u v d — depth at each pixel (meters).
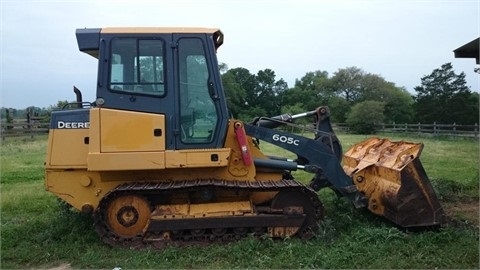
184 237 6.01
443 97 48.44
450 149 20.41
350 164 8.03
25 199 9.05
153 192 6.04
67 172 6.34
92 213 6.39
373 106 40.41
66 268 5.36
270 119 7.05
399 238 5.84
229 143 6.49
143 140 6.00
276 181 6.47
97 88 6.08
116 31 6.14
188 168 6.30
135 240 5.96
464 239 5.87
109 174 6.30
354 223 6.66
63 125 6.34
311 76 67.50
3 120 26.48
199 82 6.25
